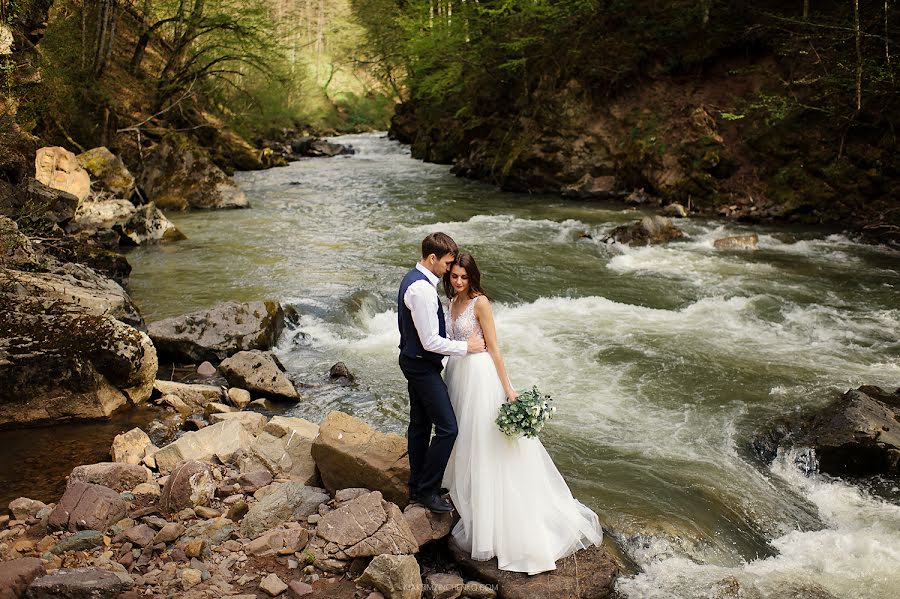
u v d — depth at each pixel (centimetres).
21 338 573
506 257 1193
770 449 574
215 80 2641
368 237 1348
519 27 2188
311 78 4900
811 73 1577
